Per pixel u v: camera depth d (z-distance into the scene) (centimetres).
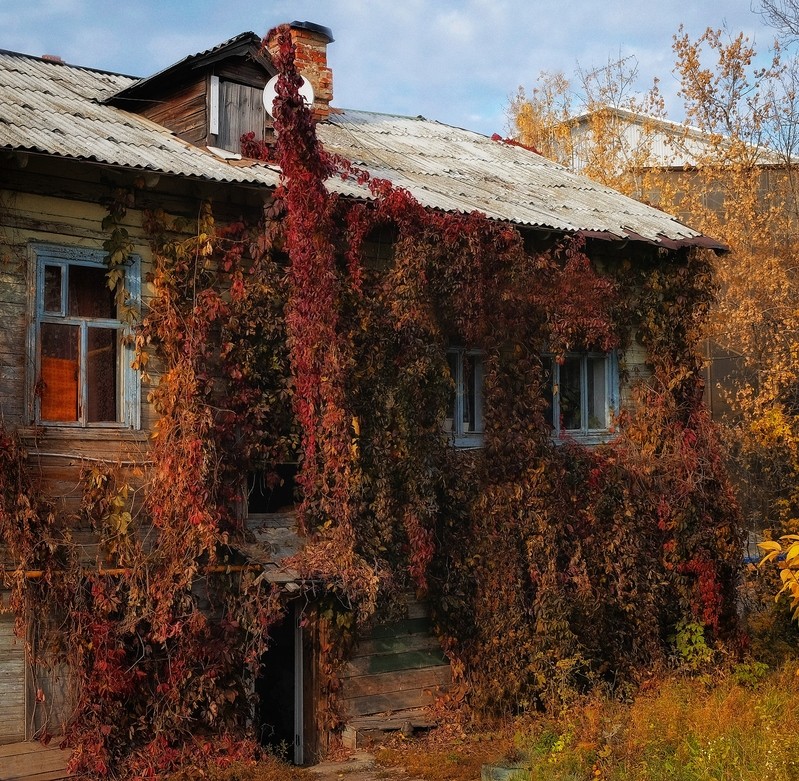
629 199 1569
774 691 1134
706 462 1388
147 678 985
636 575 1305
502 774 910
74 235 994
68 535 959
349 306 1117
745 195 2150
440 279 1159
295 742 1124
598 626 1253
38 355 973
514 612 1182
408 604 1181
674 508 1357
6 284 955
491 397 1223
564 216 1341
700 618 1354
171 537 993
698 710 1042
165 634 970
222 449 1045
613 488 1322
